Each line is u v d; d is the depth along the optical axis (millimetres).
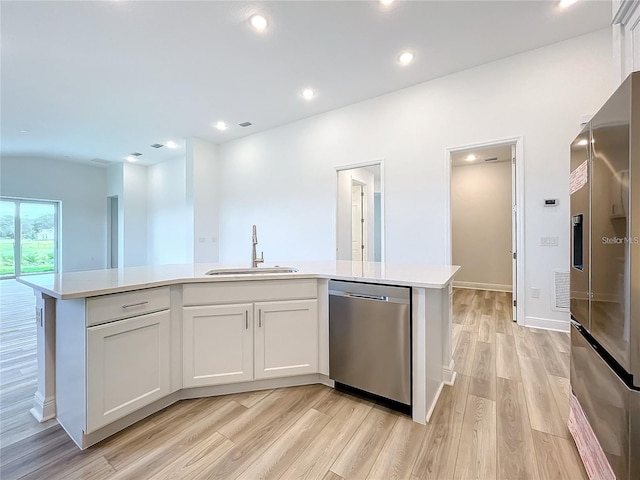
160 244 7824
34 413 1777
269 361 2029
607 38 2920
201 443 1531
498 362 2457
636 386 962
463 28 2867
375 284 1822
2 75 3529
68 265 7934
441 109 3760
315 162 4910
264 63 3393
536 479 1287
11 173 7137
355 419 1723
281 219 5367
